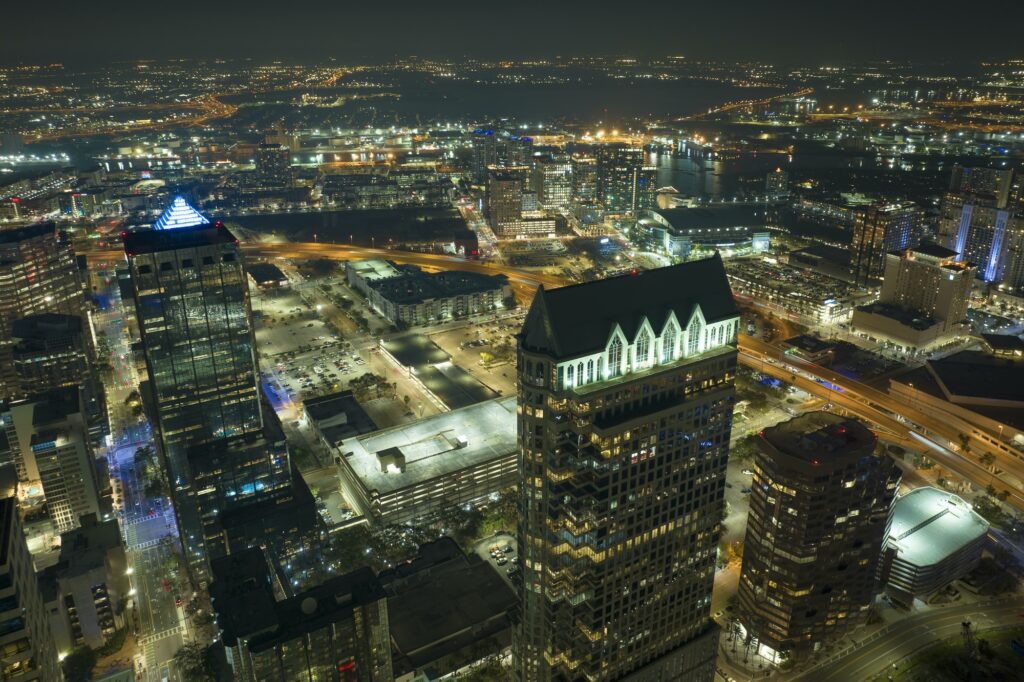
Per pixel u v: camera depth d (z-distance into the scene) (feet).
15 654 520.01
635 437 609.83
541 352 586.45
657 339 611.06
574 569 645.51
